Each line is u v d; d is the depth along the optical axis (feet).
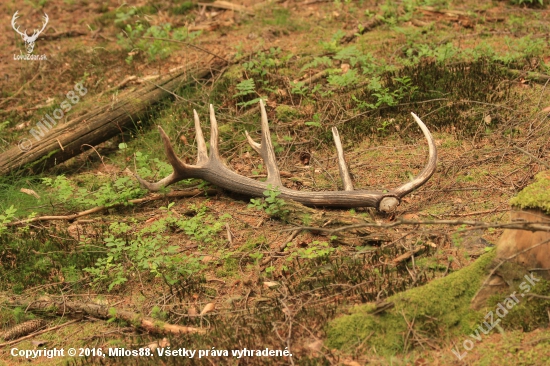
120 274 24.12
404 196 26.30
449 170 28.30
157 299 23.18
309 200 26.05
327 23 44.16
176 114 35.73
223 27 45.03
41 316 23.56
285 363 18.99
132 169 32.94
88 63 42.83
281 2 47.80
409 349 19.08
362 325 19.52
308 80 36.58
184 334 20.99
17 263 25.95
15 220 28.81
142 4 50.08
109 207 29.25
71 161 34.19
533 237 19.19
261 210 27.35
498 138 30.01
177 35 42.68
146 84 37.88
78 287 24.47
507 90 33.35
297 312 20.59
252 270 23.82
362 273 22.17
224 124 34.53
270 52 40.11
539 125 30.04
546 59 35.73
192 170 28.76
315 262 23.31
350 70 35.42
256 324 20.75
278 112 34.35
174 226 27.17
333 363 18.76
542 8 42.83
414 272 21.48
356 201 25.38
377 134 31.86
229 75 38.17
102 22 48.49
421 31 41.04
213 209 28.19
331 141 31.78
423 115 32.40
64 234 27.27
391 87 34.55
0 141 35.37
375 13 44.47
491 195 26.13
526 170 27.35
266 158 28.25
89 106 37.96
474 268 19.95
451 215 24.91
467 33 40.50
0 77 43.09
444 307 19.53
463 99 33.04
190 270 23.84
